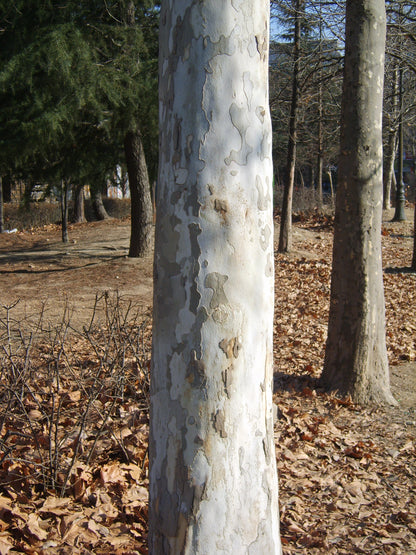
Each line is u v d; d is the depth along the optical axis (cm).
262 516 221
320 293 1189
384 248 1844
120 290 1210
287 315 1020
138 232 1479
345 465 486
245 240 217
